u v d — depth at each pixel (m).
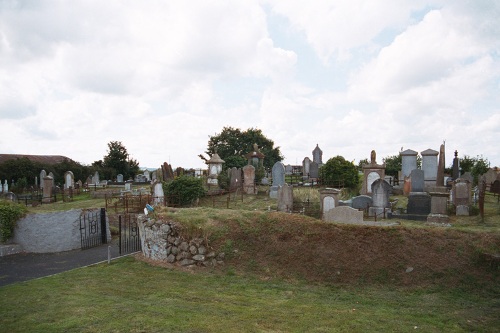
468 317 9.84
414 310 10.39
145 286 12.03
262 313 9.77
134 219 22.72
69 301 10.27
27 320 8.84
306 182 34.59
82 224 18.80
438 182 27.16
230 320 9.16
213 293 11.50
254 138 70.88
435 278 12.38
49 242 17.77
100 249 18.02
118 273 13.52
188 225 15.18
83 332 8.12
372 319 9.55
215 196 29.64
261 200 28.11
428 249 13.45
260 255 14.34
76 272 13.70
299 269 13.48
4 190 44.00
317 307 10.45
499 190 25.03
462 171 41.59
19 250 17.66
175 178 27.28
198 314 9.46
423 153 29.55
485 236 13.66
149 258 15.39
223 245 14.72
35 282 12.42
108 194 34.25
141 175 53.47
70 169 56.06
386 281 12.51
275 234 15.08
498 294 11.44
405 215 20.64
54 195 34.88
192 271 13.80
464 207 20.66
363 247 13.89
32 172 52.25
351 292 11.97
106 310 9.49
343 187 30.53
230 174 32.59
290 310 10.12
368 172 28.28
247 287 12.29
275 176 30.09
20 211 18.12
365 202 22.58
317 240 14.50
